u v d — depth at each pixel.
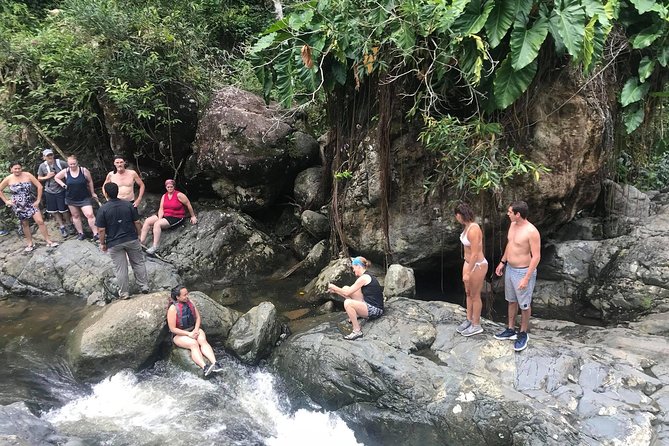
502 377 4.41
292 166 8.49
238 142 8.13
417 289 7.18
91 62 8.20
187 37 9.30
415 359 4.72
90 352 5.18
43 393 4.99
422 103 6.21
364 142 6.84
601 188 7.43
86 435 4.34
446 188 6.48
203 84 9.15
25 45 8.55
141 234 8.00
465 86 5.76
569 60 5.76
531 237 4.42
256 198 8.41
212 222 8.19
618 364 4.50
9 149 8.59
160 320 5.48
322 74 6.02
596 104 6.15
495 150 5.72
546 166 6.14
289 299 7.00
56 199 8.01
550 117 6.04
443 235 6.66
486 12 5.04
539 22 5.04
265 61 6.46
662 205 7.93
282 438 4.46
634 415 3.88
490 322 5.32
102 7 8.45
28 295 7.29
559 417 3.88
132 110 8.10
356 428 4.59
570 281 6.74
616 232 7.29
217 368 5.25
